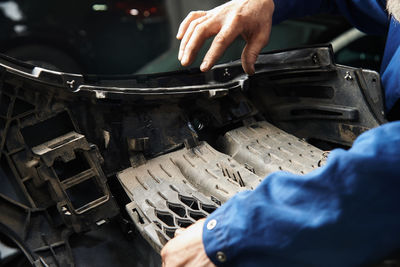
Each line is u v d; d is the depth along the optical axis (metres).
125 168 0.91
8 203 0.80
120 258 0.87
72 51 4.10
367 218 0.51
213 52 0.90
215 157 0.94
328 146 1.12
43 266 0.78
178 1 4.36
